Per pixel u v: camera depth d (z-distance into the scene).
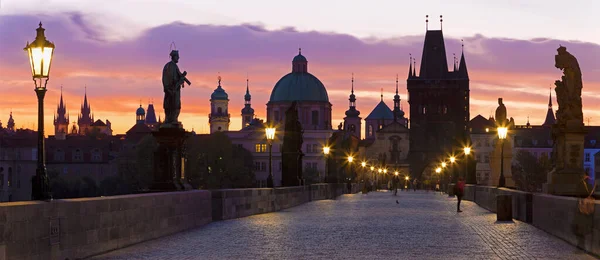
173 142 35.28
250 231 29.70
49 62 19.25
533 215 33.03
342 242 25.17
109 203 22.52
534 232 29.14
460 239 26.25
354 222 35.06
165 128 35.34
